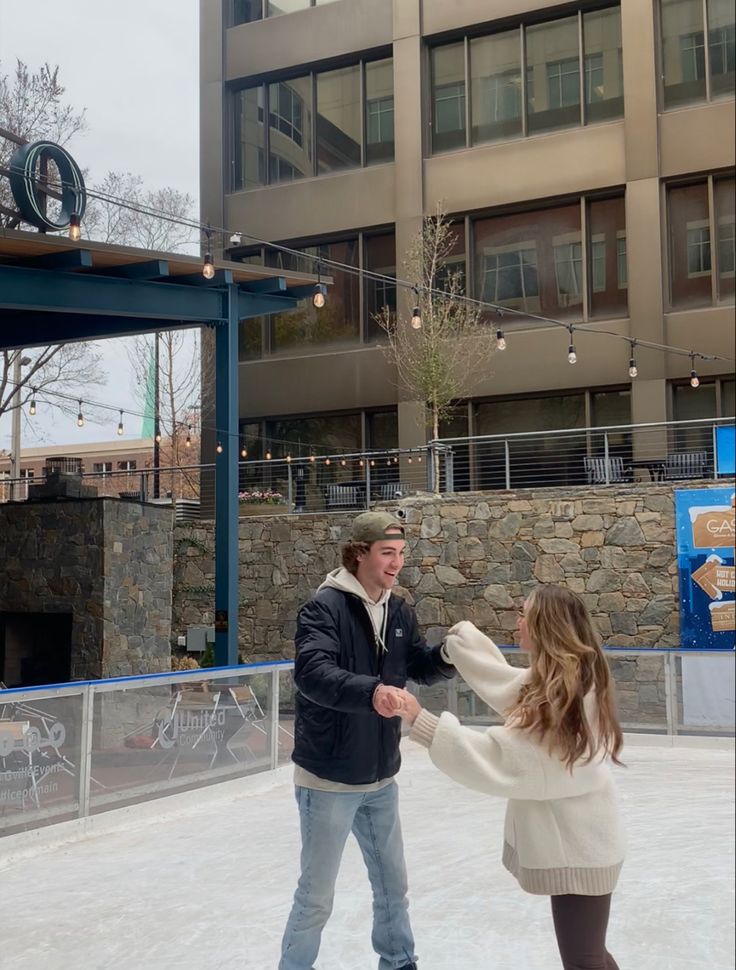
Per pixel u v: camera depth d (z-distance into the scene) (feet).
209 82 74.18
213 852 20.67
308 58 71.00
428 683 12.38
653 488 43.06
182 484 98.32
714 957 13.71
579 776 9.28
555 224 63.62
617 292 61.62
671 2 60.59
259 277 43.57
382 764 12.00
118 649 46.03
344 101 70.44
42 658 50.42
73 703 22.29
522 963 13.76
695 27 59.98
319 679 10.96
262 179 73.05
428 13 67.26
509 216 65.00
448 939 14.83
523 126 64.85
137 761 23.89
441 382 58.08
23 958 14.57
